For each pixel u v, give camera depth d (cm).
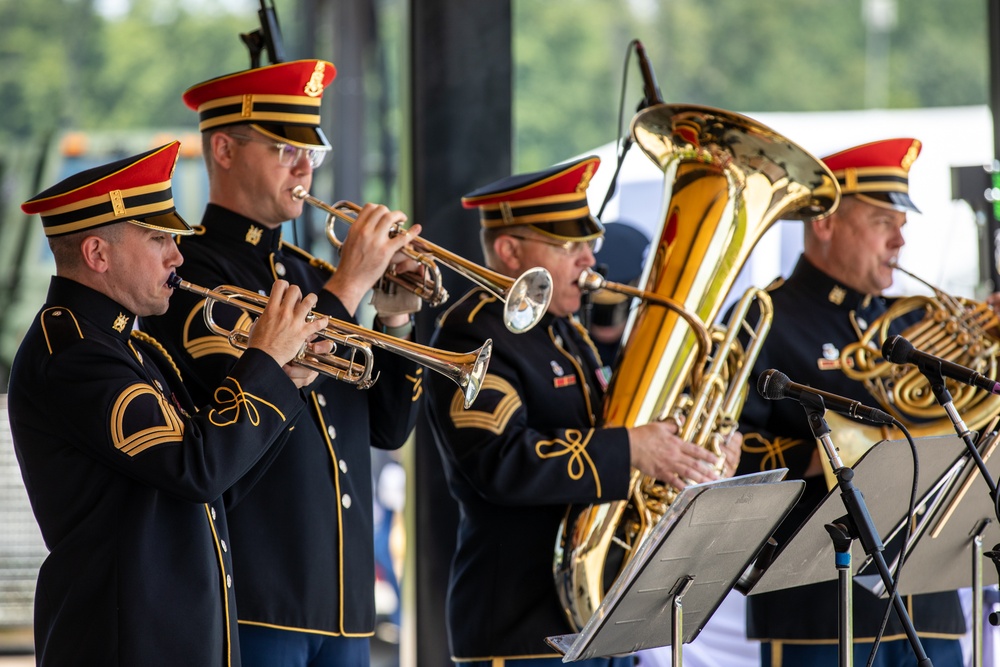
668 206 994
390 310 911
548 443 905
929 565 916
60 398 721
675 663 743
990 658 1209
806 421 1054
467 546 962
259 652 830
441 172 1198
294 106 889
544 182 960
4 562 1778
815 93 3691
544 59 3519
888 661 1061
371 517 911
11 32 2798
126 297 756
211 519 772
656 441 907
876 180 1084
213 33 2909
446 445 932
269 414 747
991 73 1510
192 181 1984
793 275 1130
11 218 2058
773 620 1052
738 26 3612
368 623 889
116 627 716
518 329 851
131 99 2855
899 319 1140
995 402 1021
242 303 802
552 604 930
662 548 700
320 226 1908
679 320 956
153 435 716
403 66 1227
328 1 2095
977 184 1365
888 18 3681
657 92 1095
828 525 753
